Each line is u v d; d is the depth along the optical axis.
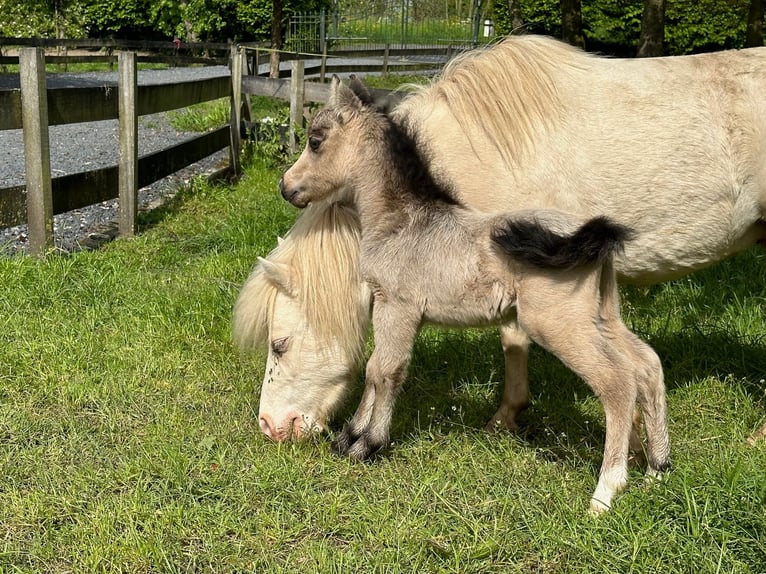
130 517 1.72
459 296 1.81
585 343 1.70
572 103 1.96
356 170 1.91
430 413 2.20
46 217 3.20
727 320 2.69
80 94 3.42
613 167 1.95
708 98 1.99
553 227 1.71
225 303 2.79
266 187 4.59
